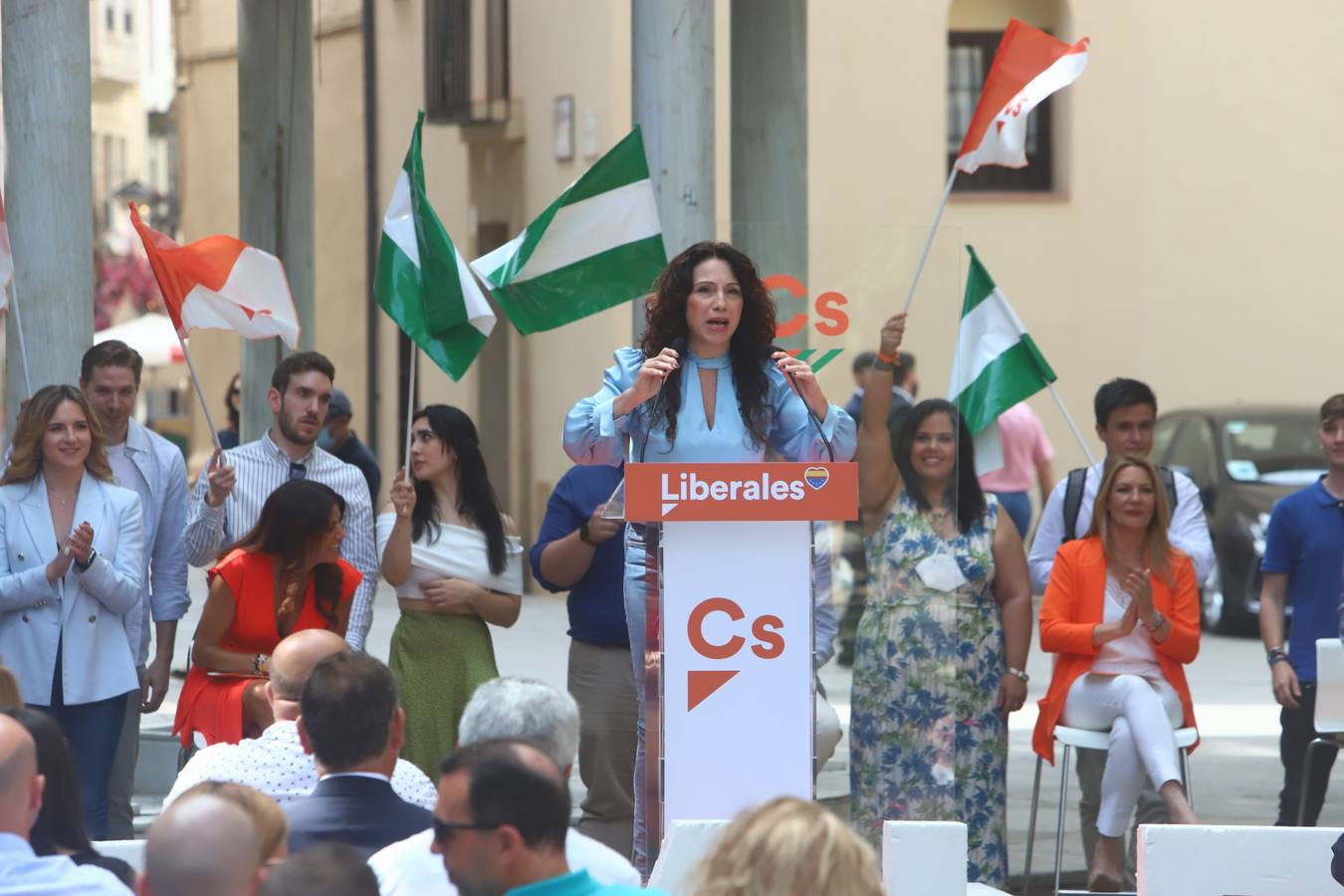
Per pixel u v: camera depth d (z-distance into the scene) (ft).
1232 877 21.75
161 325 119.75
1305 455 74.23
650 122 39.22
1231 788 44.27
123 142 228.84
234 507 35.09
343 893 15.31
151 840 15.94
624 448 25.54
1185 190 86.58
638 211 33.91
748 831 14.84
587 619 34.30
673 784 22.34
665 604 22.30
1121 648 34.14
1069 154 85.76
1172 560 34.53
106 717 32.07
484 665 34.45
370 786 21.80
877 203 84.43
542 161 85.30
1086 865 37.11
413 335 34.09
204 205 115.03
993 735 33.19
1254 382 87.20
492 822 16.88
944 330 34.91
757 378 25.57
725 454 25.39
